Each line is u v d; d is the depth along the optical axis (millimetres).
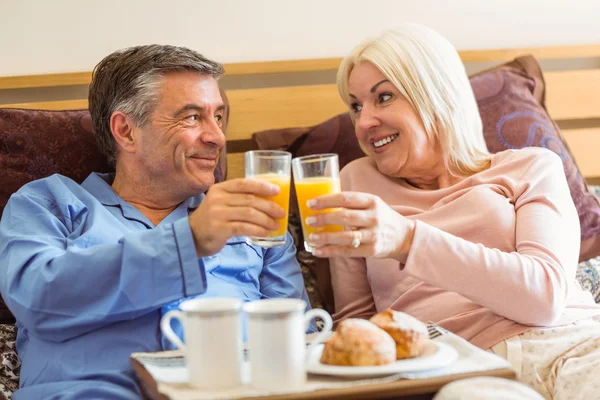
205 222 1225
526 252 1479
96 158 1786
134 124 1596
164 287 1264
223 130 1886
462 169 1760
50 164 1753
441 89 1705
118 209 1605
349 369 1031
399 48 1707
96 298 1312
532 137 2057
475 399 964
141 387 1139
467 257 1370
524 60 2281
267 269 1680
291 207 1961
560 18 2541
